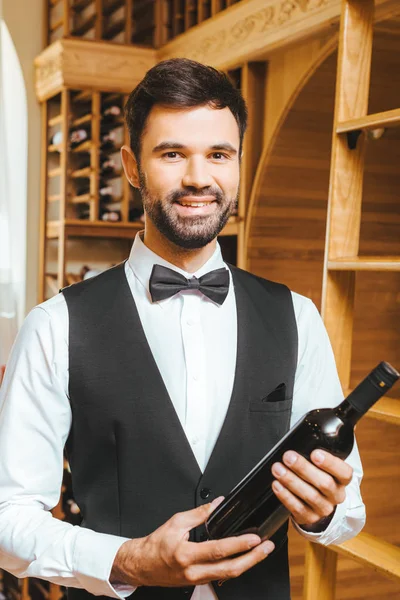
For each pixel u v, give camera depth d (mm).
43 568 1322
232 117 1377
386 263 1966
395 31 2707
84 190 4430
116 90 4113
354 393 1190
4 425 1418
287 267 3543
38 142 4617
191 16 3854
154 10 4164
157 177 1363
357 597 3449
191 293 1515
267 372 1508
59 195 4352
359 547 2033
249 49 3152
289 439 1230
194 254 1504
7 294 4660
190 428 1444
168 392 1457
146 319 1510
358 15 2137
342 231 2191
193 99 1325
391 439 3518
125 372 1437
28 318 1482
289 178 3412
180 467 1406
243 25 3168
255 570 1456
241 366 1494
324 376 1592
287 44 2967
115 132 4211
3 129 4590
